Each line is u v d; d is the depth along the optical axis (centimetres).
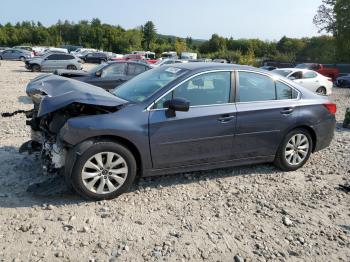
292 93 563
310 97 575
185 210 432
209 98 495
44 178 493
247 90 525
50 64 2861
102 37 9831
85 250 345
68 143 424
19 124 834
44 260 327
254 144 528
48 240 357
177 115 466
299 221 423
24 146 528
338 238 393
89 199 438
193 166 493
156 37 9719
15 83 1855
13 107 1110
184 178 524
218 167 514
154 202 448
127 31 9856
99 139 433
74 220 394
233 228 399
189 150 480
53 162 440
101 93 474
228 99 507
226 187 504
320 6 5138
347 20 4884
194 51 8644
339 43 5059
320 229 409
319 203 473
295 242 380
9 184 473
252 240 379
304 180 545
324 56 5731
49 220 393
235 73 519
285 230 402
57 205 425
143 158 455
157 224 398
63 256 334
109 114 441
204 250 356
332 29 5131
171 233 381
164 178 519
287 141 555
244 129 512
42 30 10069
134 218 407
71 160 420
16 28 10294
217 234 385
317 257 357
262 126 525
